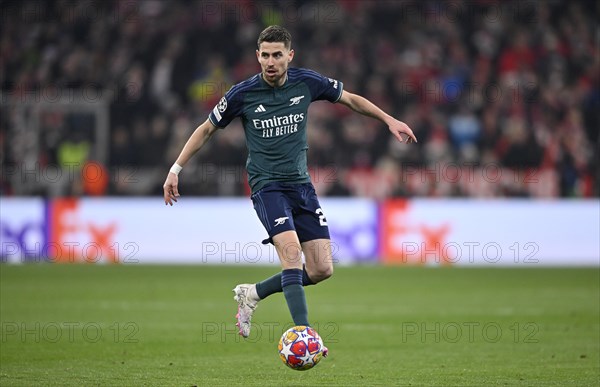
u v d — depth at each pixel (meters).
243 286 26.25
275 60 24.14
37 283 53.09
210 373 26.66
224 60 91.25
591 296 48.25
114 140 80.62
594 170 80.44
